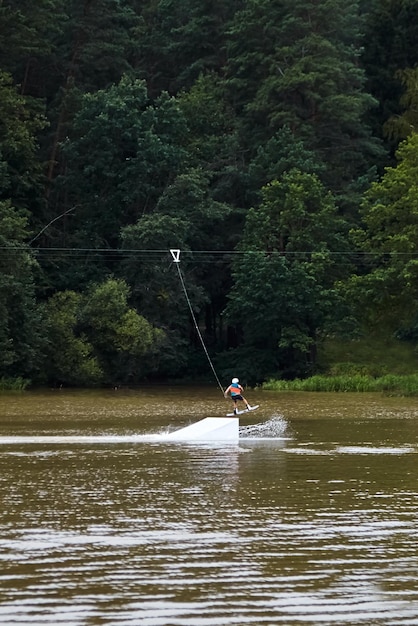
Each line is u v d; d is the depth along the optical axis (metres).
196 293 90.88
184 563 18.38
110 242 96.25
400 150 94.56
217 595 16.45
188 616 15.44
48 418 52.22
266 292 89.19
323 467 31.12
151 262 88.88
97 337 87.00
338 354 94.62
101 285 87.62
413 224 90.31
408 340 96.69
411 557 18.91
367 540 20.28
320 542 20.08
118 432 43.16
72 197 97.12
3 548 19.41
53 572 17.69
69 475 28.91
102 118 91.81
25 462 31.80
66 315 85.56
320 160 99.62
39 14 97.94
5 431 43.53
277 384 83.88
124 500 24.61
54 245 94.25
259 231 92.31
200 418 52.31
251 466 31.25
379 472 29.94
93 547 19.53
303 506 24.00
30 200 92.31
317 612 15.67
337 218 95.06
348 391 80.56
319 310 90.12
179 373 96.75
